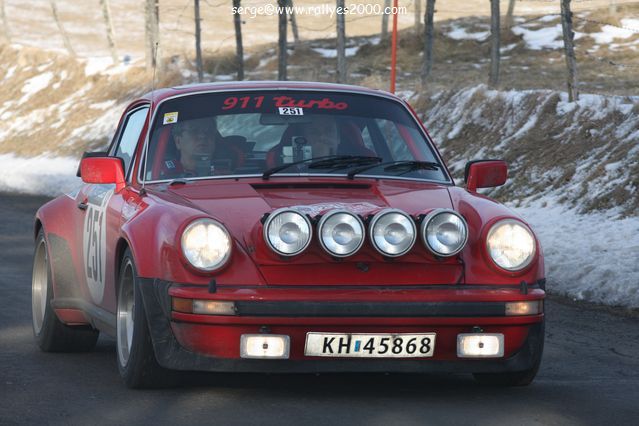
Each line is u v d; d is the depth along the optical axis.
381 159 15.31
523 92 60.25
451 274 13.03
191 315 12.59
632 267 27.22
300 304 12.44
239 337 12.56
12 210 55.81
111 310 15.10
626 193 40.38
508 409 12.76
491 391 13.99
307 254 12.80
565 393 13.90
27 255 34.59
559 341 19.80
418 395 13.61
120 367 14.25
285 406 12.72
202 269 12.63
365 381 14.60
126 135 17.08
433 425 11.78
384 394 13.62
